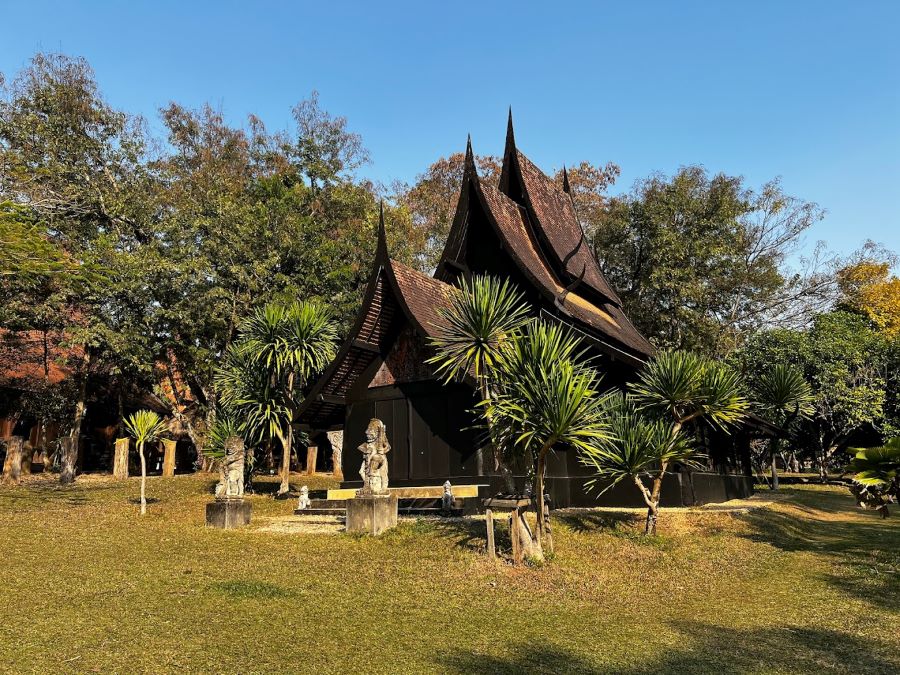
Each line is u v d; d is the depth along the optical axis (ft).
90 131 90.99
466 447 51.57
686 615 25.93
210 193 94.27
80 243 87.51
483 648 21.45
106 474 98.94
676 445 39.42
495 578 30.60
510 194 72.49
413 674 18.95
